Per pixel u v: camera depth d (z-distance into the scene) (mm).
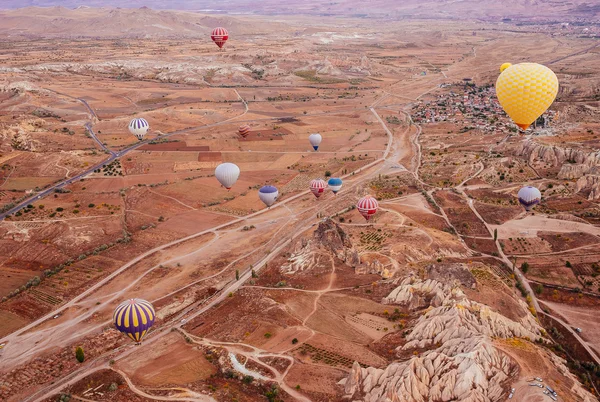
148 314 95688
